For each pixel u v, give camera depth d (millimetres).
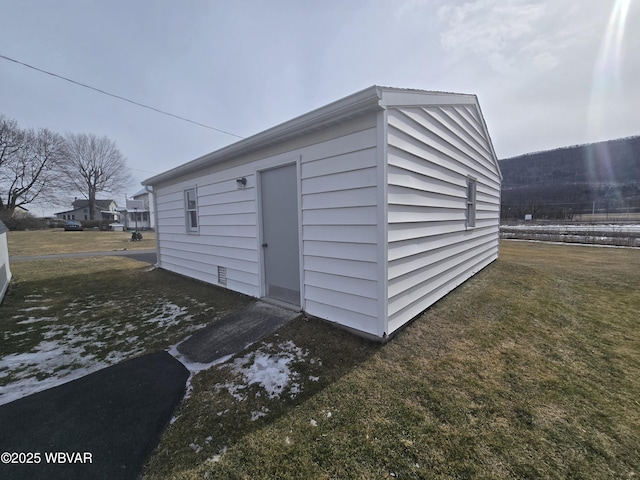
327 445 1642
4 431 1831
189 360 2742
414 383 2201
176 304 4465
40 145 30047
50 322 3760
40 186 30922
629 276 5559
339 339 2984
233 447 1655
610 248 10875
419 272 3561
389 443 1637
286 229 3969
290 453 1595
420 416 1843
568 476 1400
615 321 3359
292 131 3387
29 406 2078
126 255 11094
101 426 1866
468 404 1944
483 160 6379
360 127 2928
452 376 2285
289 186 3855
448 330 3172
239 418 1896
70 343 3133
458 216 4855
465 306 3934
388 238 2852
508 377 2258
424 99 3494
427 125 3674
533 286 4902
